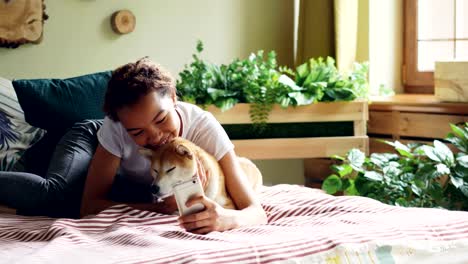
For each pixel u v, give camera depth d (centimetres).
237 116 297
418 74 366
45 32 300
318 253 127
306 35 355
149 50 330
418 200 270
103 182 176
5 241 148
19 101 228
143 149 156
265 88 296
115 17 316
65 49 306
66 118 225
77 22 309
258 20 363
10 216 181
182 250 123
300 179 373
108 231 151
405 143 317
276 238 135
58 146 197
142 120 152
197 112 174
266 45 366
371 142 335
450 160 264
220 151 169
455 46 354
